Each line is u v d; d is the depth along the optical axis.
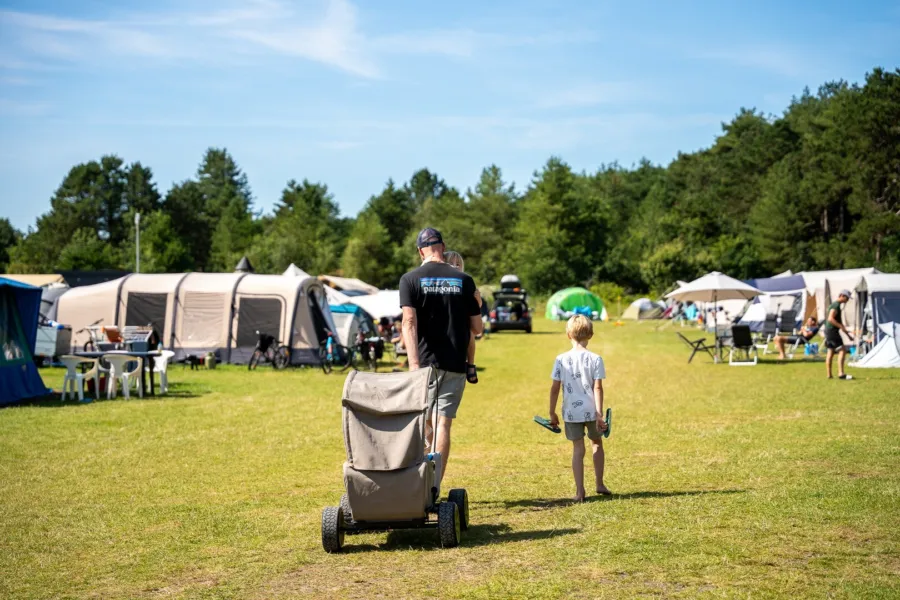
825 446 9.62
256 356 24.23
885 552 5.41
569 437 7.37
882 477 7.77
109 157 109.00
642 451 9.95
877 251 61.84
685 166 105.94
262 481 8.80
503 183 108.06
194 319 25.53
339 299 35.19
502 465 9.41
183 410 14.91
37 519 7.23
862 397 14.69
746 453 9.41
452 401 6.97
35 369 17.03
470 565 5.49
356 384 5.91
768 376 19.75
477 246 99.00
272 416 14.09
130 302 25.72
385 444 5.78
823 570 5.07
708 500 7.01
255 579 5.43
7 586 5.46
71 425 13.00
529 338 38.88
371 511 5.83
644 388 17.53
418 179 156.38
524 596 4.81
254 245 89.94
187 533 6.67
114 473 9.29
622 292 76.06
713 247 70.94
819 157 69.31
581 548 5.72
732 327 24.12
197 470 9.43
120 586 5.41
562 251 80.50
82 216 105.06
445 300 6.86
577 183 109.62
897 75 64.19
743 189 86.31
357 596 4.98
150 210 108.62
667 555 5.46
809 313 36.06
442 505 5.95
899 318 24.48
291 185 126.50
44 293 29.47
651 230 80.69
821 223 70.00
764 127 91.06
